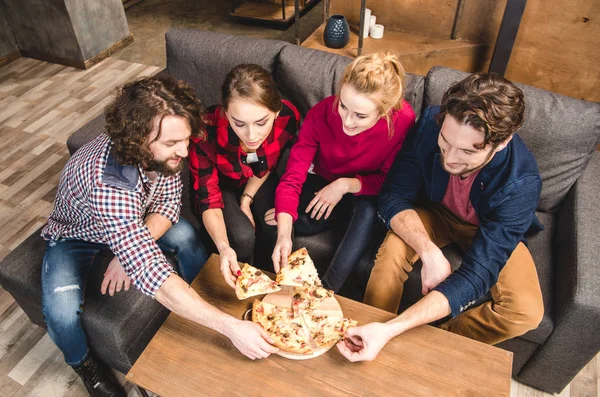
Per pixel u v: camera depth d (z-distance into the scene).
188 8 4.37
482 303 1.47
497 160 1.26
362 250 1.51
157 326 1.53
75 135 1.76
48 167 2.57
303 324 1.19
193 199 1.70
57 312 1.34
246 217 1.59
